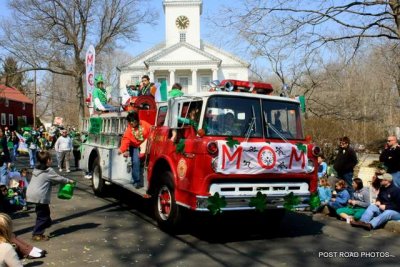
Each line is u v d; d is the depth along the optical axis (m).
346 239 7.30
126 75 59.50
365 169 15.97
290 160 6.77
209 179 6.34
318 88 23.88
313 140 16.45
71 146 17.42
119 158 9.59
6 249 4.18
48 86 80.94
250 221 8.64
